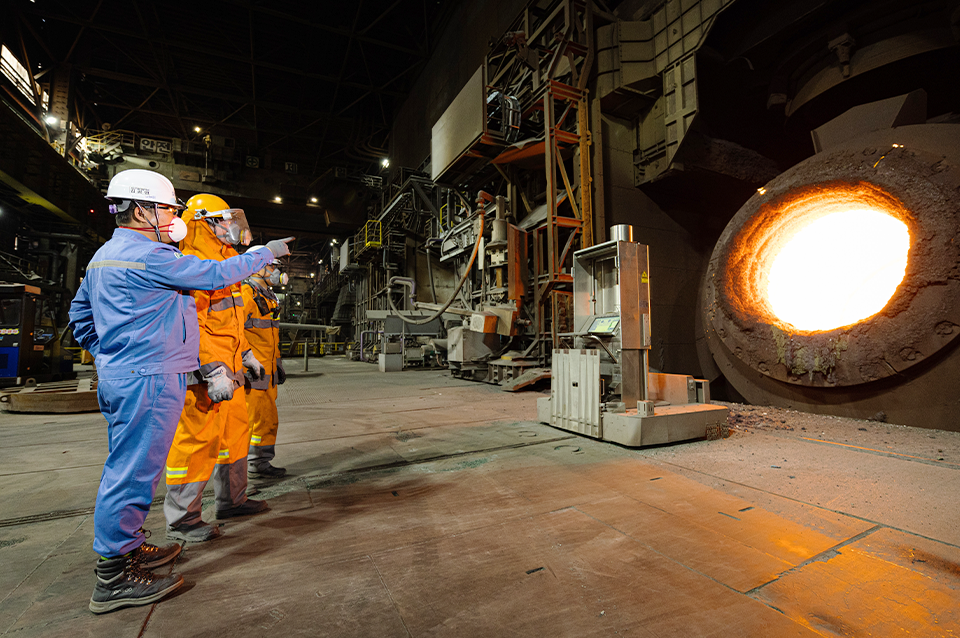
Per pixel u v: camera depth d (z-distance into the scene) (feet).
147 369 5.96
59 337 39.75
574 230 35.42
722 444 14.75
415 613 5.60
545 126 35.09
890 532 7.87
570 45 35.01
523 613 5.56
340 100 93.56
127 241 6.37
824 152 22.85
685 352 38.60
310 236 119.85
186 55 77.97
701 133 35.42
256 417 11.45
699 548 7.35
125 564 5.90
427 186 71.82
